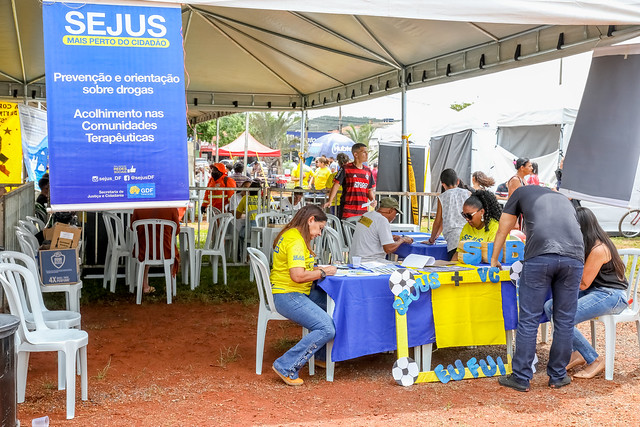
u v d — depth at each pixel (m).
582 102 6.17
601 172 5.94
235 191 10.23
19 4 8.34
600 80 6.00
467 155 17.17
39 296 4.81
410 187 10.64
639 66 5.68
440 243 6.68
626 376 5.02
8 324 3.13
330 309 4.80
